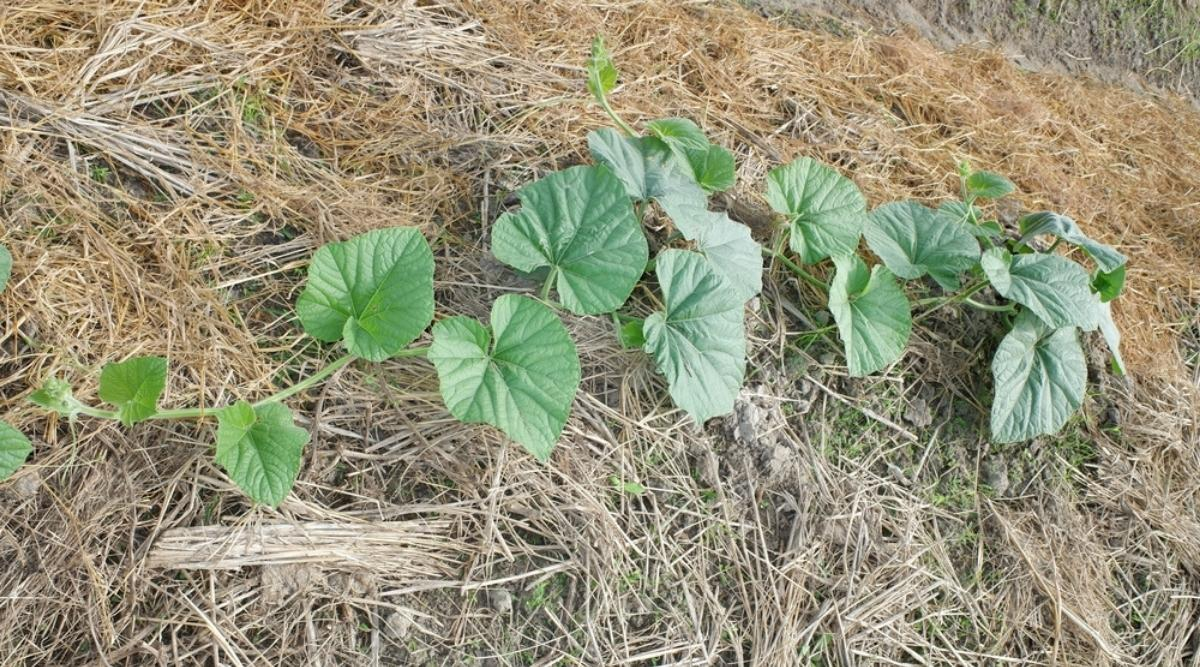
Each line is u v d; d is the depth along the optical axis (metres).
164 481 1.60
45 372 1.61
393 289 1.71
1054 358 2.20
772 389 2.04
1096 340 2.42
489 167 2.10
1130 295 2.66
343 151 2.04
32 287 1.65
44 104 1.81
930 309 2.26
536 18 2.44
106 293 1.70
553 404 1.66
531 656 1.67
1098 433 2.33
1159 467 2.36
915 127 2.79
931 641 1.96
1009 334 2.18
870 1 3.39
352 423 1.73
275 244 1.88
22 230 1.70
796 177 2.16
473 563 1.69
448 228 2.01
